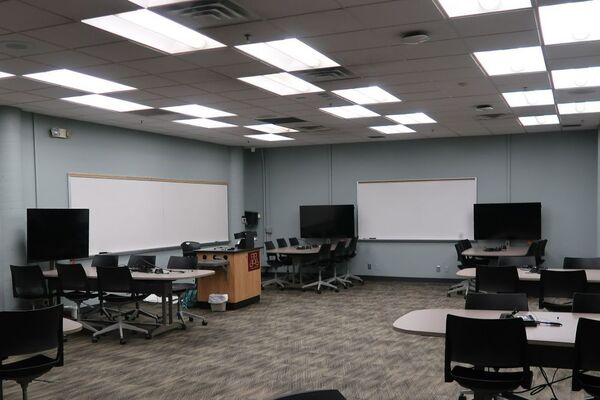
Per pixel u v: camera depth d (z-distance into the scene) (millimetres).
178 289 7504
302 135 10656
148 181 9766
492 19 4219
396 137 11078
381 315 7883
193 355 5863
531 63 5602
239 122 9016
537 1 3857
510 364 3195
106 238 8859
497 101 7434
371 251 11781
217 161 11781
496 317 3838
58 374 5227
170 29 4480
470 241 10984
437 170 11281
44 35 4414
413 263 11445
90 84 6309
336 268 11672
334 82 6227
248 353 5906
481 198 10977
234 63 5391
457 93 6914
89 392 4688
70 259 7859
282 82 6387
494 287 6062
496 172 10867
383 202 11695
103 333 6617
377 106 7738
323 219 11797
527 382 3234
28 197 7672
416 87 6539
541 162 10562
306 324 7340
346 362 5496
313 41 4715
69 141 8305
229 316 7957
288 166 12516
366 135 10719
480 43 4812
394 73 5855
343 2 3830
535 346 3568
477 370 3535
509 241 10531
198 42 4859
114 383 4930
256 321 7586
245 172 12781
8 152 7266
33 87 6246
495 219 10531
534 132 10508
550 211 10500
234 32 4434
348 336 6609
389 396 4461
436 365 5336
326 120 8922
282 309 8477
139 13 4051
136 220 9477
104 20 4219
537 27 4414
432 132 10406
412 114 8492
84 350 6148
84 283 6766
